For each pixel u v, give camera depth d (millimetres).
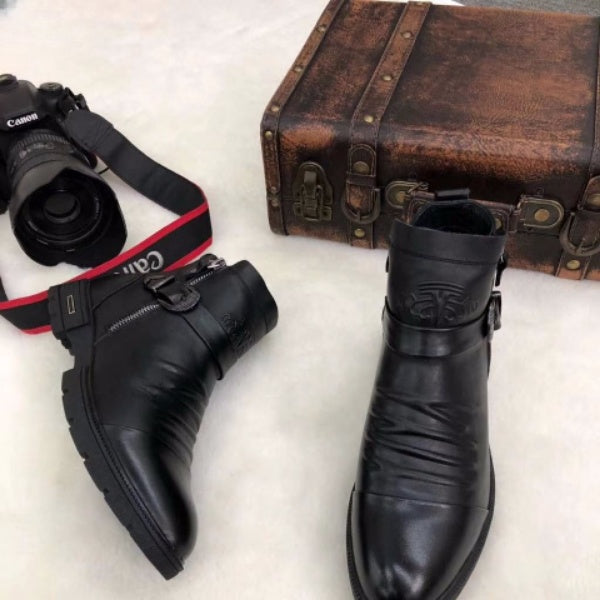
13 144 1055
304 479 833
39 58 1505
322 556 769
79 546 788
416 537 675
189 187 1150
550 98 945
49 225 1036
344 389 922
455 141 894
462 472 718
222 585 752
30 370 957
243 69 1456
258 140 1302
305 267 1081
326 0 1657
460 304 694
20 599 751
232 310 848
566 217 927
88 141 1101
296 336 986
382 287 1049
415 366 730
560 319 991
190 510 729
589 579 745
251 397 917
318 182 993
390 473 714
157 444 740
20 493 834
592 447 851
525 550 767
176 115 1356
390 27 1103
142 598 746
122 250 1123
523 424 875
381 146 918
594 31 1069
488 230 722
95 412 740
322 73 1017
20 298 967
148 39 1548
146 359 787
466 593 737
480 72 998
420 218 742
